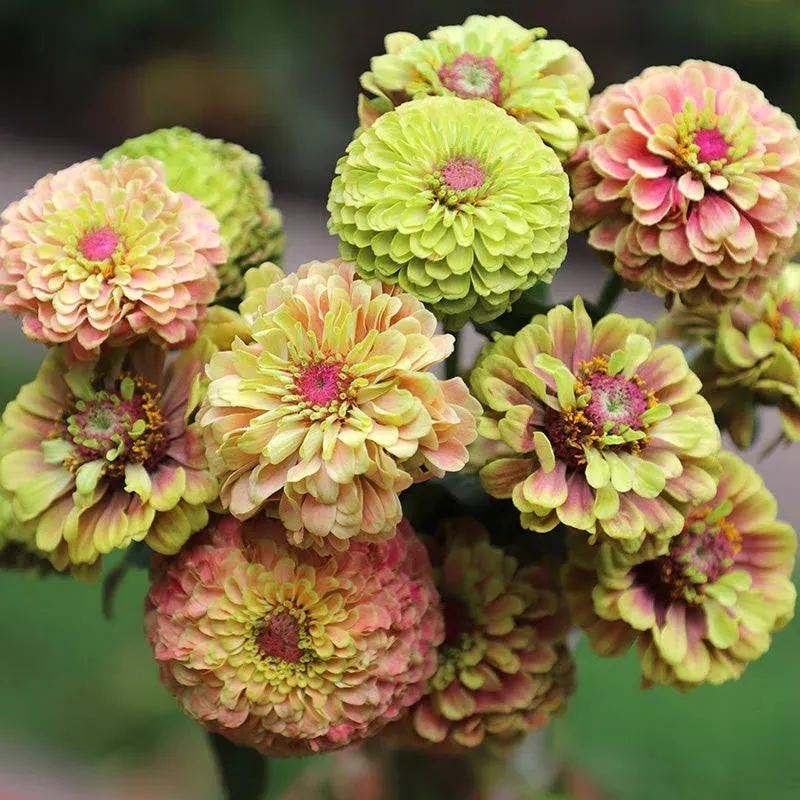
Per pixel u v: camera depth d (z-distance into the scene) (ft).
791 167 2.51
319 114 9.99
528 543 2.63
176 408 2.49
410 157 2.42
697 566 2.52
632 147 2.50
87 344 2.41
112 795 4.31
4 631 4.92
